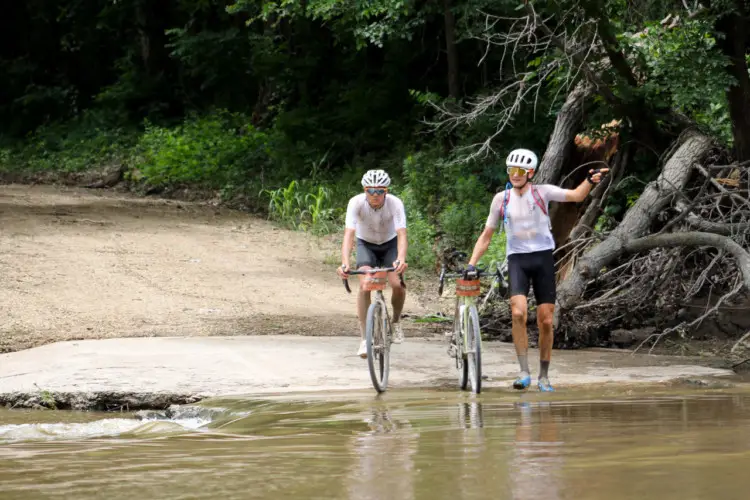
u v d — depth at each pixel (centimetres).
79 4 5681
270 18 4509
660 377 1138
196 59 4806
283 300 1939
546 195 1083
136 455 582
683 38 1684
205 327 1608
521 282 1082
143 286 1989
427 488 430
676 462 482
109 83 5903
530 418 732
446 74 3806
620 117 1850
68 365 1224
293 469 499
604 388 1037
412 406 872
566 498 398
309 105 4166
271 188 3612
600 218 1931
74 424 837
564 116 1989
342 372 1191
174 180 3816
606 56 1891
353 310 1875
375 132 3778
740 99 1772
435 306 1977
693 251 1630
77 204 3238
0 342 1450
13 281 1941
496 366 1270
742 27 1764
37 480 489
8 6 5875
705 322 1578
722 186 1673
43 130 5231
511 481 441
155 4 5275
